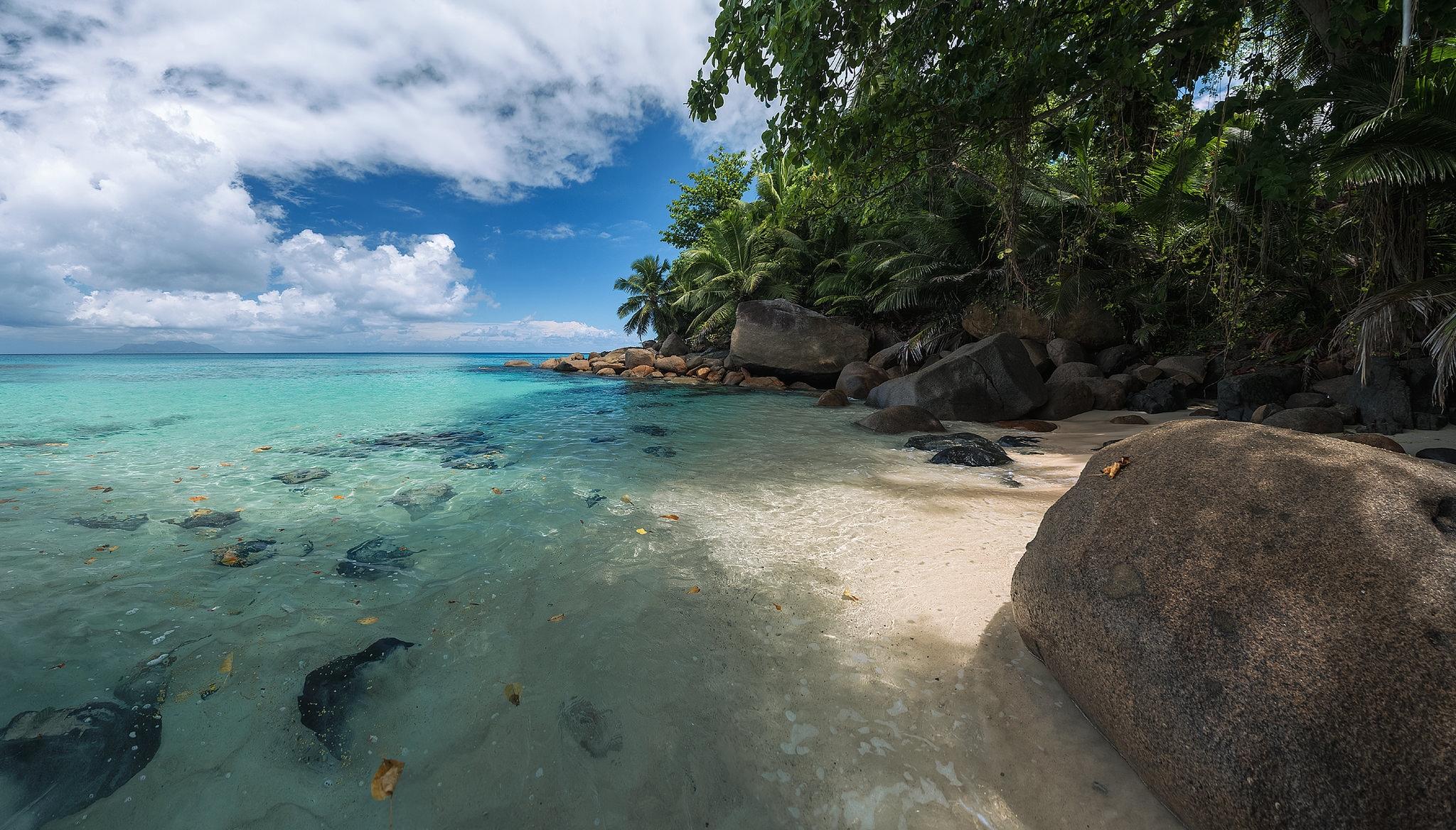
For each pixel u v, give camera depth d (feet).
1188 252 30.68
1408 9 14.14
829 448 22.13
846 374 47.83
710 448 22.16
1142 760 5.10
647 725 6.15
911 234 49.57
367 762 5.59
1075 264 39.65
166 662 7.10
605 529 12.26
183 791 5.16
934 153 22.20
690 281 90.58
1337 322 28.35
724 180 91.25
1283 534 5.16
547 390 51.72
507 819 5.01
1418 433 18.92
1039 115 20.21
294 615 8.38
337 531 12.13
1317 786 3.96
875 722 6.19
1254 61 21.03
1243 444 6.25
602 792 5.30
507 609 8.65
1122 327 42.52
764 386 56.24
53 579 9.47
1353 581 4.56
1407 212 21.22
